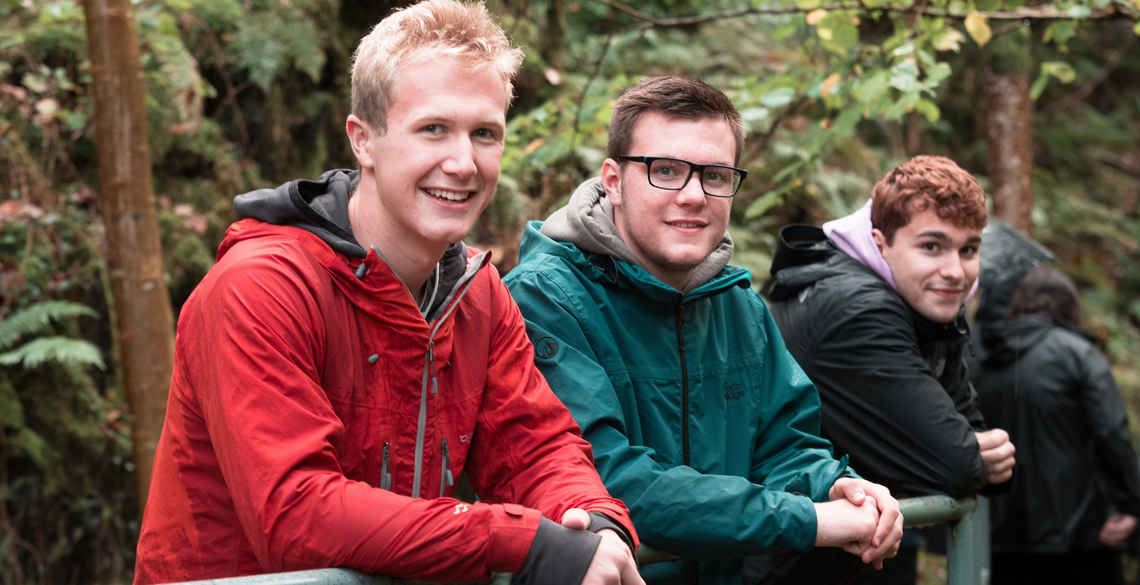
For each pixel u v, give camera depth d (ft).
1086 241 27.53
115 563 12.71
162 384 10.37
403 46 4.42
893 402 6.93
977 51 18.08
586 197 6.21
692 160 5.79
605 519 4.49
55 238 12.78
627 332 5.91
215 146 14.32
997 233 12.92
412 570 4.06
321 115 15.70
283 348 4.18
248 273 4.24
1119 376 22.48
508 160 11.69
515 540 4.18
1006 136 20.15
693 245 5.85
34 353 11.18
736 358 6.29
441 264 4.85
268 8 14.58
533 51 16.65
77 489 12.52
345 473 4.48
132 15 10.22
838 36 9.95
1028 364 12.63
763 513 5.34
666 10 19.27
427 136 4.40
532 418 4.97
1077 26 10.24
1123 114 30.14
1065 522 12.53
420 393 4.63
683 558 5.50
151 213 10.37
